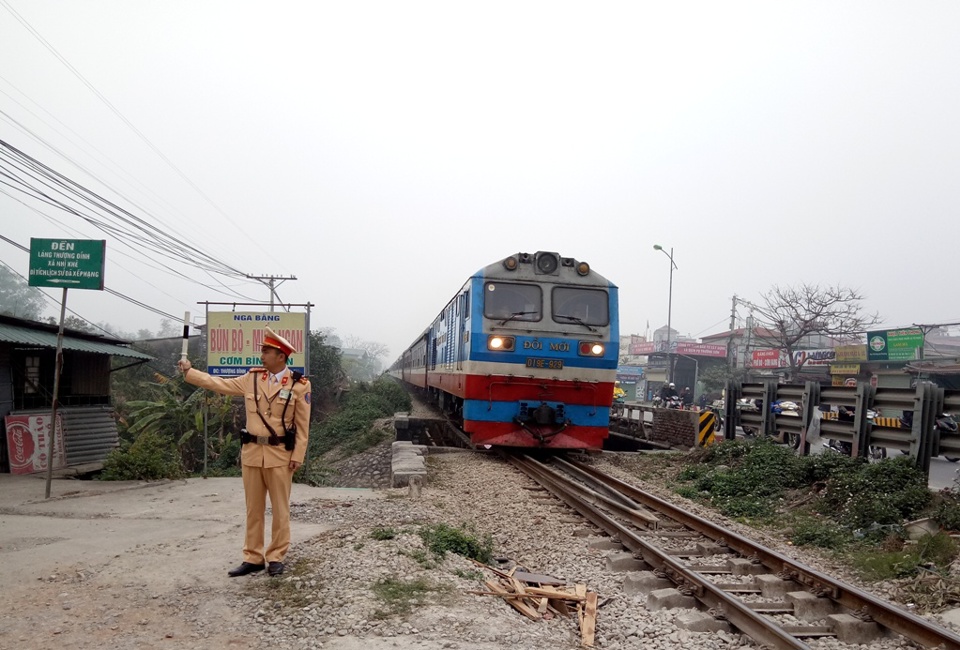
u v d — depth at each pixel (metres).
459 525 7.84
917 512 8.39
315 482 12.63
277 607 4.69
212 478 11.27
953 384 27.75
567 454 14.27
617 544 7.30
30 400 13.41
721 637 4.92
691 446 15.65
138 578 5.32
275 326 10.74
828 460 10.48
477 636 4.37
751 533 8.20
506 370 12.84
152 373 28.39
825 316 35.88
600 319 13.22
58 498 9.15
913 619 4.80
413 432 18.91
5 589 5.04
